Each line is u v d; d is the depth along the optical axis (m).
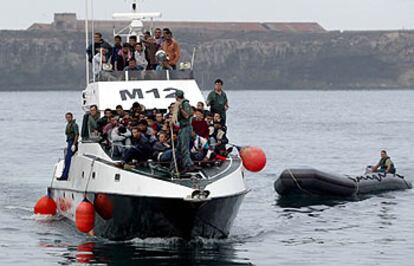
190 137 46.84
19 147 131.00
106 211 48.03
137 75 54.00
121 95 53.22
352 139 150.75
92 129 52.34
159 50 55.72
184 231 46.78
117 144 48.19
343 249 49.88
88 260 45.38
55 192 57.75
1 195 72.44
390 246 50.91
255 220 60.22
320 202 68.94
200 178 46.56
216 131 50.06
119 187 46.81
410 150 127.12
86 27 57.34
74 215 53.03
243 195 48.81
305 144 138.38
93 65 56.38
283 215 62.56
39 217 58.16
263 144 137.75
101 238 50.50
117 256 45.94
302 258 47.22
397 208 65.94
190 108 46.53
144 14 57.94
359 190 72.75
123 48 56.09
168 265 44.00
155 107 53.00
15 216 59.94
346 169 99.38
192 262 44.75
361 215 62.81
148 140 47.94
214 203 45.62
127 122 49.59
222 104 52.78
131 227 47.81
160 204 45.44
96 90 53.84
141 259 45.16
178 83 54.19
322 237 53.56
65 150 57.03
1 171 93.50
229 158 50.19
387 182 75.50
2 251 48.22
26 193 73.88
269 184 81.31
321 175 71.62
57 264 45.00
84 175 50.81
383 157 78.62
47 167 98.19
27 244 50.03
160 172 46.78
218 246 48.88
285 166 101.50
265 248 49.53
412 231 55.94
